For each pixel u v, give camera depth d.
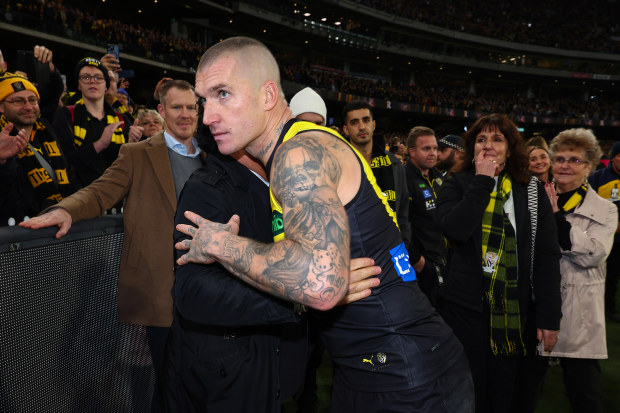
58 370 1.12
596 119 35.00
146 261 1.53
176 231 1.10
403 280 1.10
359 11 28.66
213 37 26.48
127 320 1.47
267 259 0.87
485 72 36.44
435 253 3.05
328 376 3.03
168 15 23.53
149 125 3.45
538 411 2.59
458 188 1.88
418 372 1.04
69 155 2.32
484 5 39.38
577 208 2.09
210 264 1.04
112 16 22.27
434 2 36.59
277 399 1.17
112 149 2.54
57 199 1.83
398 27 32.06
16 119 1.80
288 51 30.31
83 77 2.52
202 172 1.20
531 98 38.03
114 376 1.40
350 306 1.07
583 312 1.92
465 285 1.78
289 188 0.88
